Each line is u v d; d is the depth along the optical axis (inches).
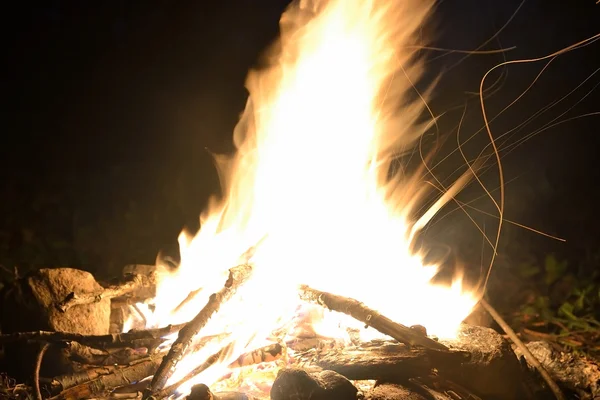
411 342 113.4
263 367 124.2
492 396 117.6
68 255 215.6
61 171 300.8
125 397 117.4
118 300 142.9
